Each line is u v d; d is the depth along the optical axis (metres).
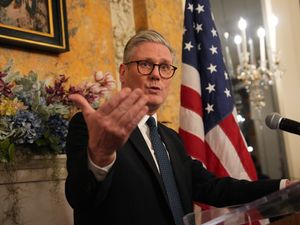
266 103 5.09
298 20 5.33
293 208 1.06
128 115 1.01
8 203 1.96
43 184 2.12
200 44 2.75
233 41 5.04
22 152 2.04
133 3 3.33
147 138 1.68
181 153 1.83
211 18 2.83
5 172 1.96
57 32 2.56
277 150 5.05
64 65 2.61
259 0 5.27
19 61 2.39
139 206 1.42
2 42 2.31
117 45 3.13
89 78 2.73
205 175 1.85
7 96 1.99
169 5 3.47
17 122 1.96
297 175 4.95
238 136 2.59
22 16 2.42
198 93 2.64
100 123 1.02
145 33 1.81
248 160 2.55
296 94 5.18
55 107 2.11
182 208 1.56
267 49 5.02
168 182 1.59
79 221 1.42
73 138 1.34
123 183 1.43
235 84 4.89
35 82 2.16
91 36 2.81
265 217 1.09
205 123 2.62
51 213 2.12
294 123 1.45
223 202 1.74
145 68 1.75
